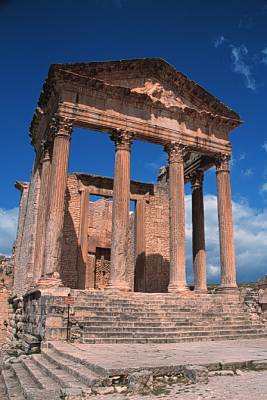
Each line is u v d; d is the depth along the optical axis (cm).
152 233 3678
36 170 3012
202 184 3381
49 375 1121
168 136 2791
